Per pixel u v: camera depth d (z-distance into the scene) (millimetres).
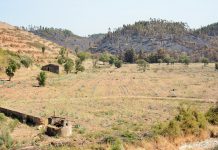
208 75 177750
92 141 41219
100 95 105750
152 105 87438
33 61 181000
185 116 52156
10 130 51125
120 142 39188
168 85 135125
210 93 110750
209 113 58094
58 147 38875
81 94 105312
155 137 44656
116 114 73125
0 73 136375
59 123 52938
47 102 88375
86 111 76625
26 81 126750
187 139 47938
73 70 184000
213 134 51406
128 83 140500
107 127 57438
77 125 56906
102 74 178000
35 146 39719
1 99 88938
